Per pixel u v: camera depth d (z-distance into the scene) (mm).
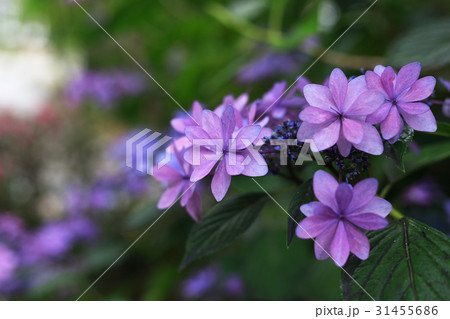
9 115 1284
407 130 213
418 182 497
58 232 870
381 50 604
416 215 501
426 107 207
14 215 1168
